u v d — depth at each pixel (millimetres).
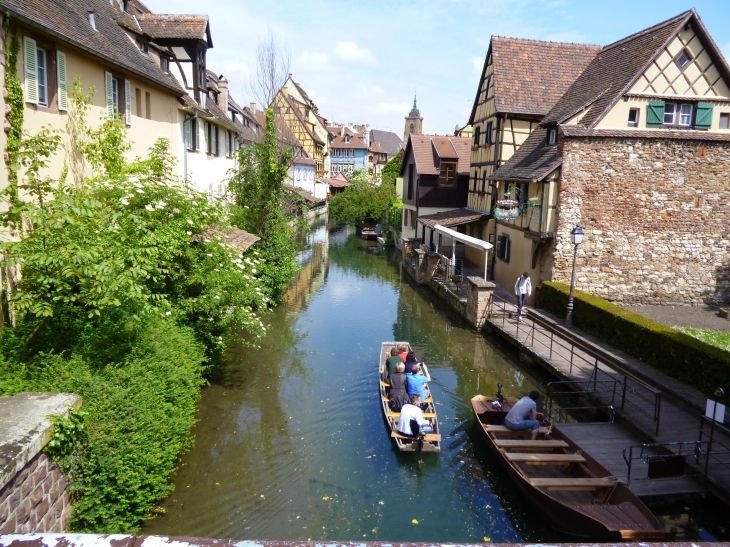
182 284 11000
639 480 7805
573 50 24438
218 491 8078
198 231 11578
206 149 21406
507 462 8227
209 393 11742
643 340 12281
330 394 11883
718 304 17219
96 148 11391
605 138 16203
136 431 6844
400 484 8492
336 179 71438
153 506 7559
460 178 30891
